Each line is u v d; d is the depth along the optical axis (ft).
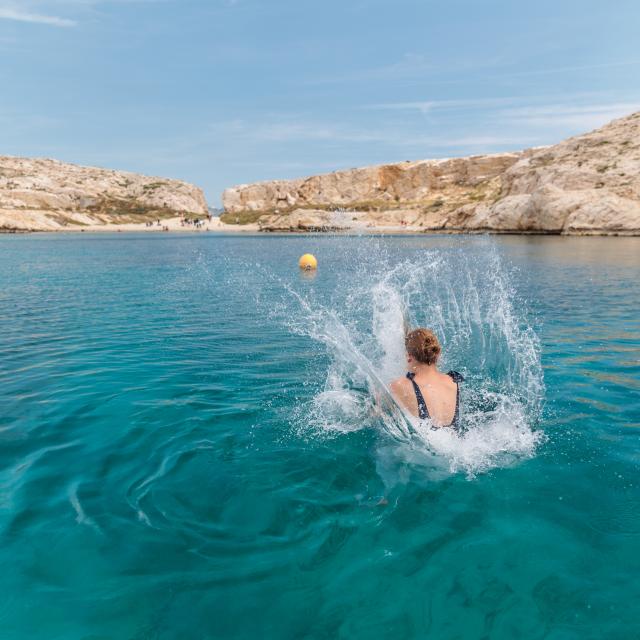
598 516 9.98
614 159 178.81
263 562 8.84
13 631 7.25
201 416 15.71
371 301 42.68
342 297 45.44
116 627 7.35
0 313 36.60
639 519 9.85
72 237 241.14
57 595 8.02
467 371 20.06
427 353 13.16
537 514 10.11
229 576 8.47
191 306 39.99
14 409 16.55
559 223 162.40
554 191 165.48
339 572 8.56
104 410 16.37
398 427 13.42
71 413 16.12
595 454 12.66
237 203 439.22
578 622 7.31
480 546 9.15
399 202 336.49
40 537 9.58
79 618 7.52
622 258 80.59
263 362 22.50
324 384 18.90
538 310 36.06
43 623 7.41
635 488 11.01
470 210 218.18
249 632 7.24
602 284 50.42
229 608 7.72
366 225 282.77
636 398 16.85
